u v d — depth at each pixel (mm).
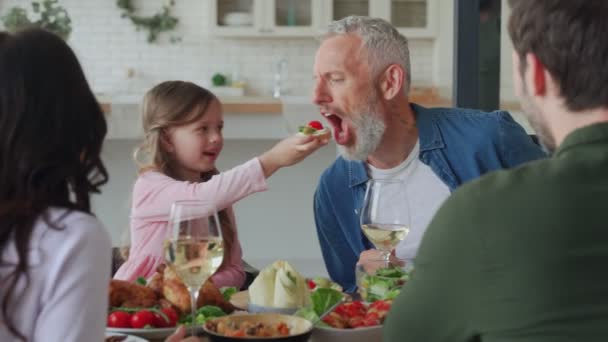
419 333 996
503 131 2244
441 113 2279
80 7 6664
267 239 5520
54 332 989
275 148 2082
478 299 938
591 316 889
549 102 1043
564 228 912
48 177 1028
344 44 2168
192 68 6789
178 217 1396
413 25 6562
